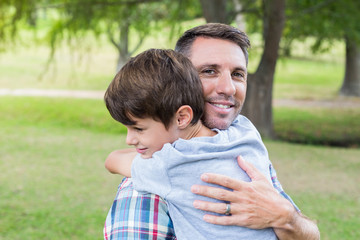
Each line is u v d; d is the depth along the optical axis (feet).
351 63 60.03
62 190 18.83
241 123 4.50
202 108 3.76
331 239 14.05
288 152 28.07
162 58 3.62
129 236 3.58
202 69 4.04
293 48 39.68
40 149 26.89
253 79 32.40
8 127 34.14
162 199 3.64
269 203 3.62
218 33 4.12
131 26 37.65
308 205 17.33
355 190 19.72
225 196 3.55
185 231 3.50
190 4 36.27
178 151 3.56
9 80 60.75
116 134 34.53
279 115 46.98
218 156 3.67
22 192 18.40
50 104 45.91
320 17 33.81
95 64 78.28
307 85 69.87
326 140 37.93
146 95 3.45
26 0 34.91
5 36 36.50
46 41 39.06
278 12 28.50
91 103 47.93
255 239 3.63
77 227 14.80
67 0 37.11
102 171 22.21
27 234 14.08
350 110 50.60
